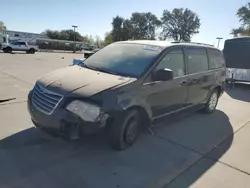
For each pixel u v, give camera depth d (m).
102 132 3.51
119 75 3.95
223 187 3.19
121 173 3.28
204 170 3.56
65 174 3.14
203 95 5.80
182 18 88.81
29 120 4.85
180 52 4.81
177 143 4.38
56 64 17.91
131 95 3.66
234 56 11.45
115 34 88.69
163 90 4.30
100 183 3.03
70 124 3.24
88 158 3.56
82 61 4.82
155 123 4.47
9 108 5.60
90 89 3.39
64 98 3.32
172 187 3.08
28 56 25.84
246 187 3.22
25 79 9.68
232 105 7.74
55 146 3.82
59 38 80.31
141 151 3.93
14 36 56.34
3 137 4.01
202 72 5.53
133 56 4.38
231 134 5.06
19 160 3.36
